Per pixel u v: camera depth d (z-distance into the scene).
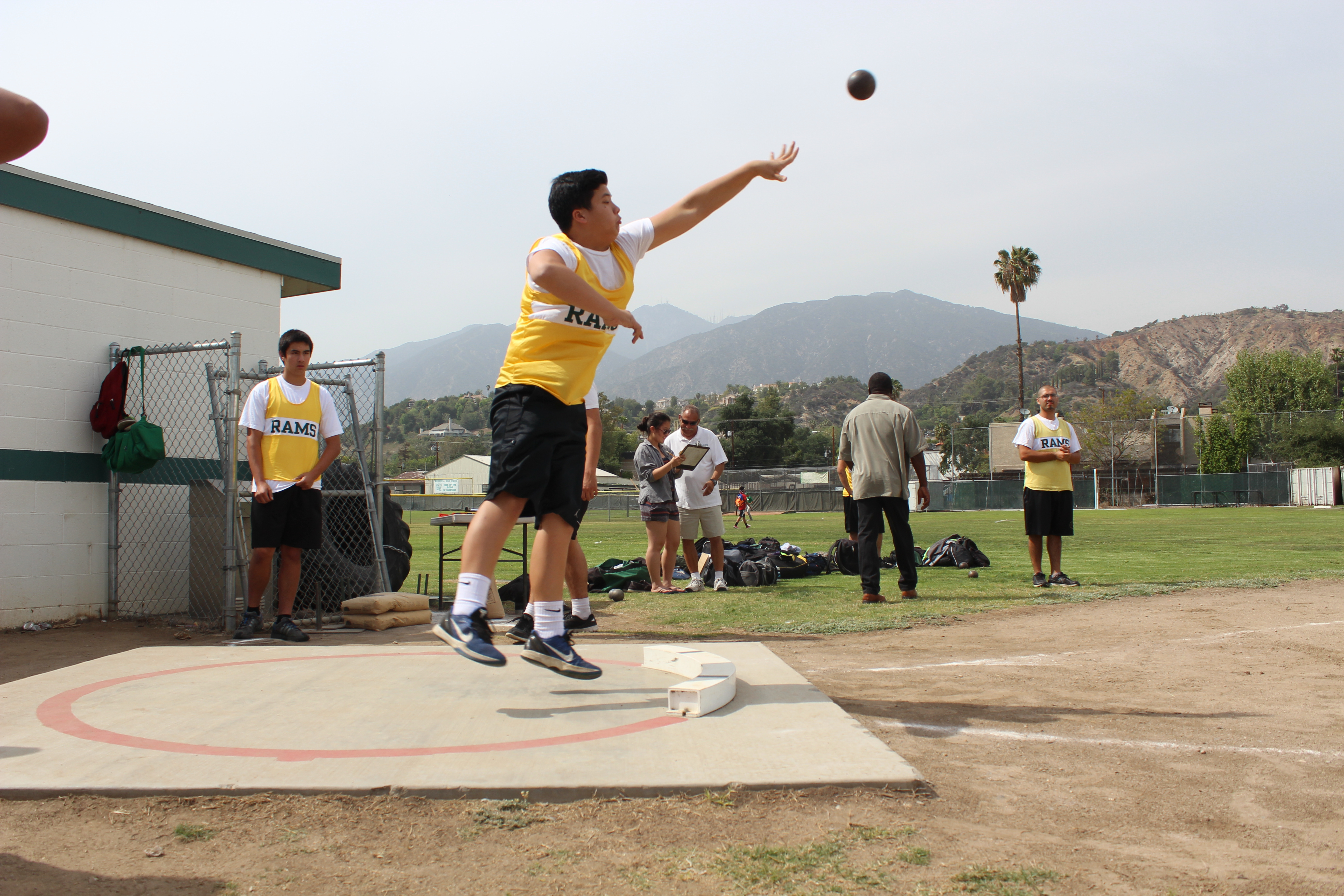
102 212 6.68
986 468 62.44
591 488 3.62
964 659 4.52
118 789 2.27
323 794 2.27
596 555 13.87
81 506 6.57
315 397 5.64
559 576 3.13
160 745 2.64
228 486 5.99
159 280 7.11
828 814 2.18
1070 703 3.47
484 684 3.48
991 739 2.93
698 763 2.46
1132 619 5.93
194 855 1.94
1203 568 9.84
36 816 2.15
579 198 2.95
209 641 5.61
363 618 5.96
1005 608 6.60
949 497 47.94
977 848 1.98
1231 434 48.72
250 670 3.77
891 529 7.27
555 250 2.89
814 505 50.72
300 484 5.46
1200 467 49.78
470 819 2.13
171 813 2.17
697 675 3.38
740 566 8.66
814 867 1.87
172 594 7.10
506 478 2.99
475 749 2.58
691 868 1.87
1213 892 1.76
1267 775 2.55
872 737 2.72
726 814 2.17
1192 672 4.11
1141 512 36.72
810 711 3.02
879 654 4.71
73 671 3.76
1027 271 57.44
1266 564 10.30
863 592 7.55
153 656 4.12
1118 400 64.69
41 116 1.56
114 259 6.80
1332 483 40.56
